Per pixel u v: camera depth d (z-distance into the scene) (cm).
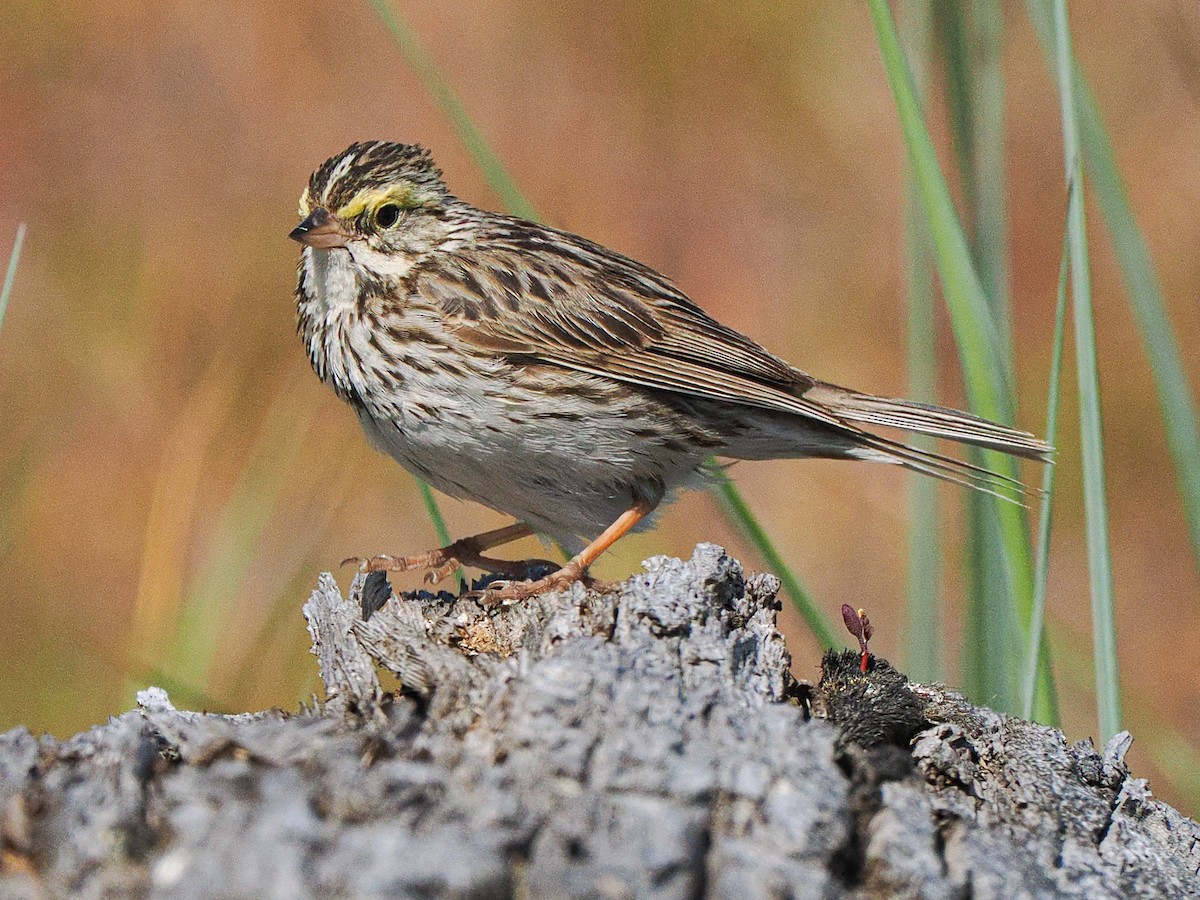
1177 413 990
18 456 1473
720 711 634
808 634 1550
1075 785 689
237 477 1547
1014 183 2178
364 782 575
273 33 2259
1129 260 1010
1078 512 1827
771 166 2212
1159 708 1641
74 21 2239
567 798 586
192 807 565
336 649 735
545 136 2208
